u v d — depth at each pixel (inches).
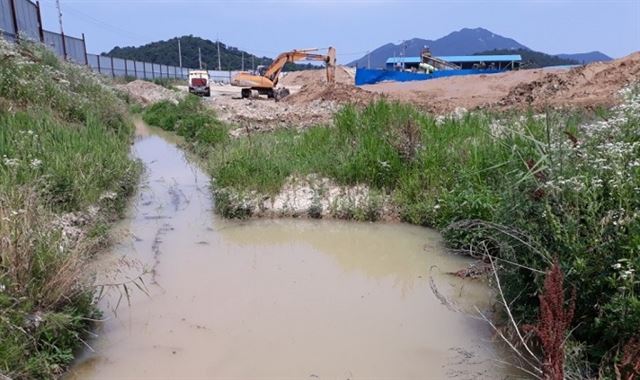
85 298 143.0
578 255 117.4
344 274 191.2
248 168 296.8
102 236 207.9
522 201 139.8
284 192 277.9
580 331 118.3
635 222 110.1
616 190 118.9
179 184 334.0
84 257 155.4
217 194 276.5
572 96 585.0
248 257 208.8
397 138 295.0
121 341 139.2
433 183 257.3
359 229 243.1
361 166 281.4
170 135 610.2
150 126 716.7
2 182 193.5
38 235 146.9
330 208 260.7
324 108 701.9
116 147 342.3
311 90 970.7
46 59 501.7
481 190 219.5
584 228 121.7
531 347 128.6
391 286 179.3
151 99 1077.1
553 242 128.7
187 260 202.2
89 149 294.5
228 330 145.8
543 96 617.3
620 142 128.6
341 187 279.9
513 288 140.4
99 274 181.8
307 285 179.8
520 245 137.6
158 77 2133.4
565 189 127.6
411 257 206.7
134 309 157.6
